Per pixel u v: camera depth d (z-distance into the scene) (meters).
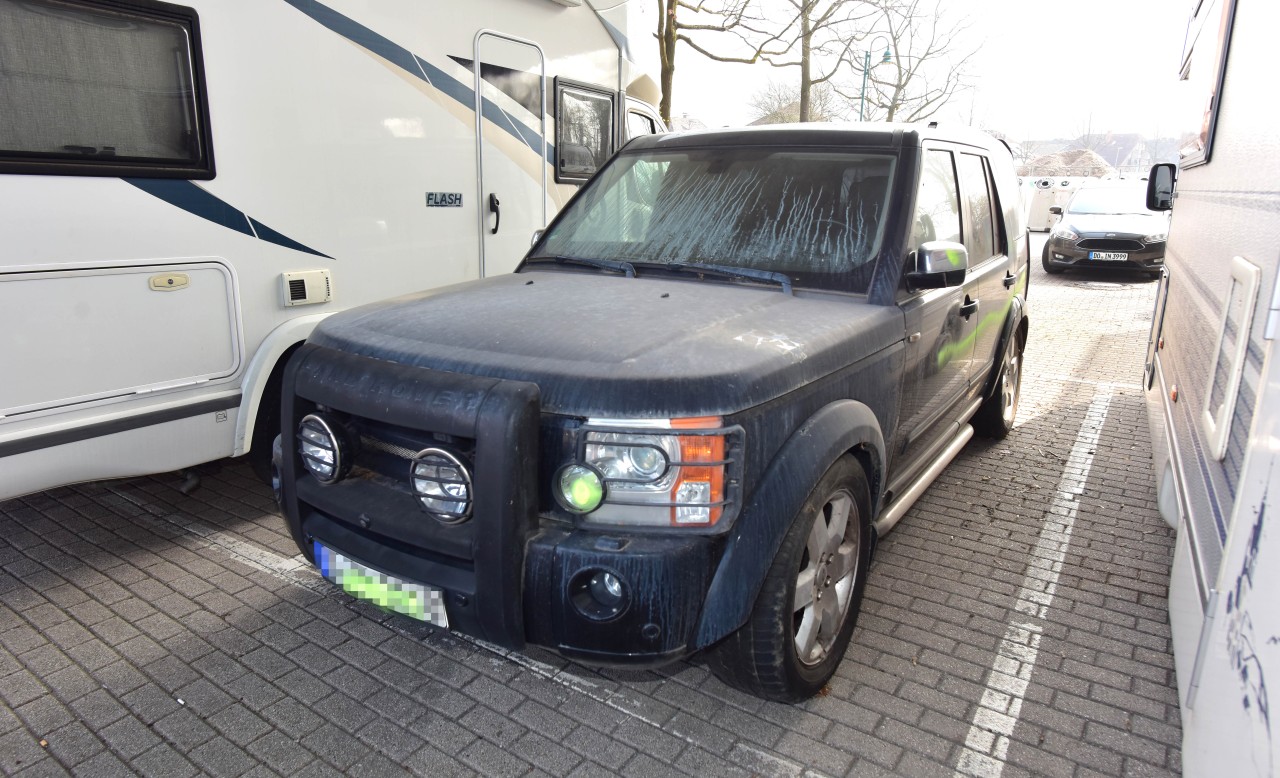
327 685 3.12
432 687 3.12
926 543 4.33
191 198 3.94
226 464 5.24
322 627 3.50
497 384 2.39
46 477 3.59
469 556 2.42
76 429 3.63
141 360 3.85
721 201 3.78
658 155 4.17
